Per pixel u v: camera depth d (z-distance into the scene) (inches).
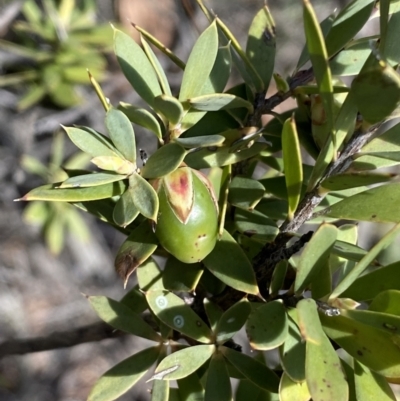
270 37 7.2
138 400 23.9
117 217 5.9
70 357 25.0
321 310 5.8
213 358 6.2
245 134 6.5
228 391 6.1
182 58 18.5
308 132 7.2
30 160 16.8
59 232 17.3
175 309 6.3
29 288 24.5
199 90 6.4
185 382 6.6
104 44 15.6
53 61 15.2
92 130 6.1
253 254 7.0
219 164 6.4
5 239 24.3
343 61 7.0
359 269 5.5
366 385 5.7
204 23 19.1
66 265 25.2
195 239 6.0
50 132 17.8
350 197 6.2
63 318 24.3
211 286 7.0
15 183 18.6
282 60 27.2
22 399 23.2
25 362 23.9
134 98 18.8
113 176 6.0
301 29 27.5
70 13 15.6
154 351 6.7
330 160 6.1
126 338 25.5
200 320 6.3
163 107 6.0
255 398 6.8
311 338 5.2
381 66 5.2
